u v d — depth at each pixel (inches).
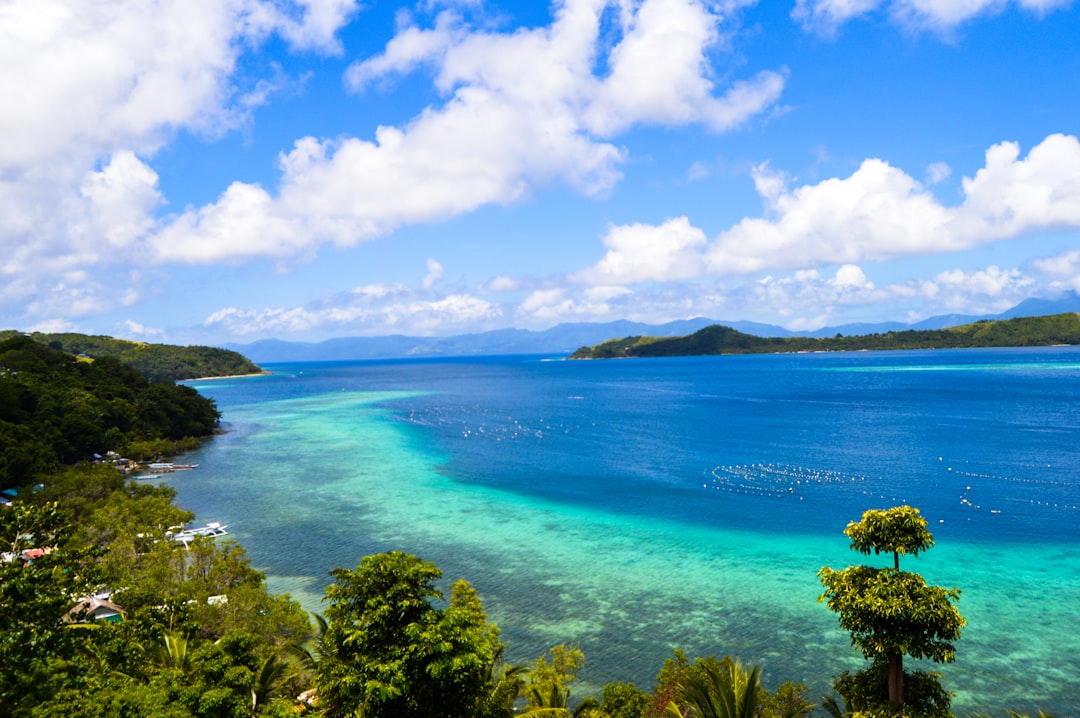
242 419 7755.9
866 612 854.5
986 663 1737.2
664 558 2581.2
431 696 875.4
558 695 1236.5
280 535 2970.0
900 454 4483.3
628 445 5191.9
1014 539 2677.2
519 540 2839.6
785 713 1124.5
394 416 7662.4
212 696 911.7
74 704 836.6
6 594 854.5
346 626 909.8
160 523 2588.6
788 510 3211.1
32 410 4881.9
